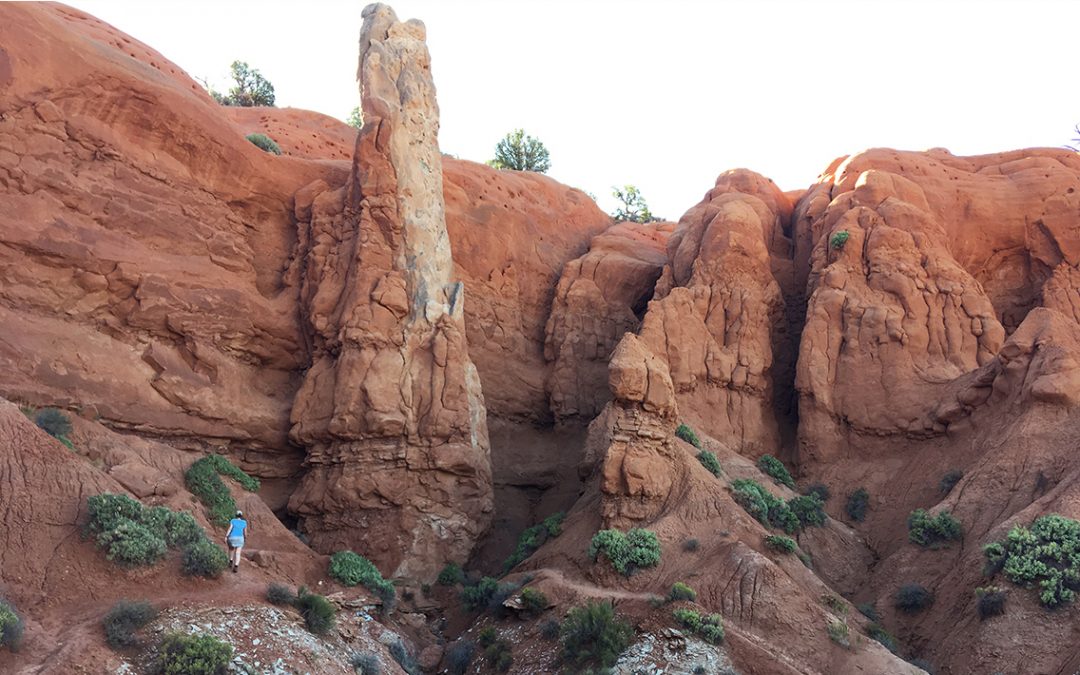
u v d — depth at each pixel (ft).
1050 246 157.28
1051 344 121.08
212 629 76.64
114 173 117.80
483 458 125.90
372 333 122.42
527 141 242.99
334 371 122.83
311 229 133.90
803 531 120.47
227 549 95.45
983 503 112.57
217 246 126.41
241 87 242.99
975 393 126.11
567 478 140.36
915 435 131.23
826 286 145.18
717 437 138.00
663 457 115.96
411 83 138.92
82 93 117.29
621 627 91.50
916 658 100.89
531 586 103.40
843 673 91.04
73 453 88.53
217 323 120.57
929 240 146.51
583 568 106.52
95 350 108.68
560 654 91.40
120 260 112.98
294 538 107.14
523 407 148.97
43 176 110.52
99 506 81.76
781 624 94.68
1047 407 116.47
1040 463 112.06
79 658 68.28
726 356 142.82
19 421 85.10
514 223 162.71
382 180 130.82
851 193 154.71
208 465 106.11
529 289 161.58
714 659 87.56
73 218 112.06
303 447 122.31
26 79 112.37
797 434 140.05
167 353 115.14
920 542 113.39
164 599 78.33
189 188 125.70
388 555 114.21
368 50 140.26
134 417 108.17
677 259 158.40
